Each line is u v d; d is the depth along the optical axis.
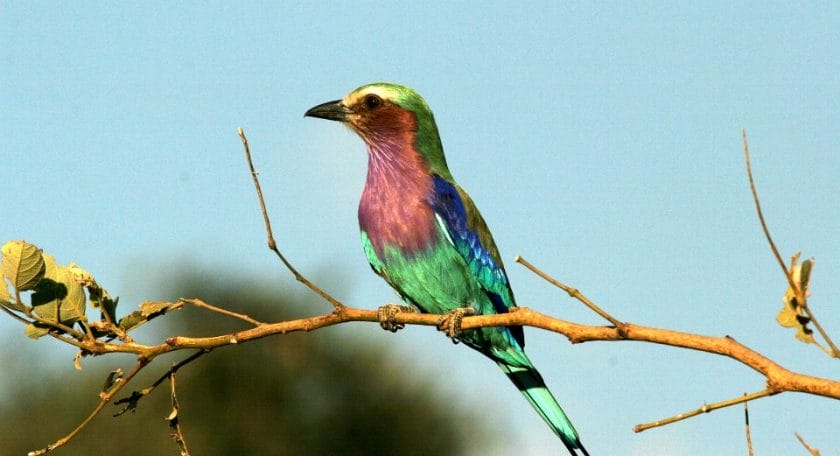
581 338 7.75
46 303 8.55
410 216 12.73
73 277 8.61
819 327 6.77
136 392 8.64
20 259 8.41
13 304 8.53
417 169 12.91
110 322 8.77
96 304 8.75
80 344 8.57
